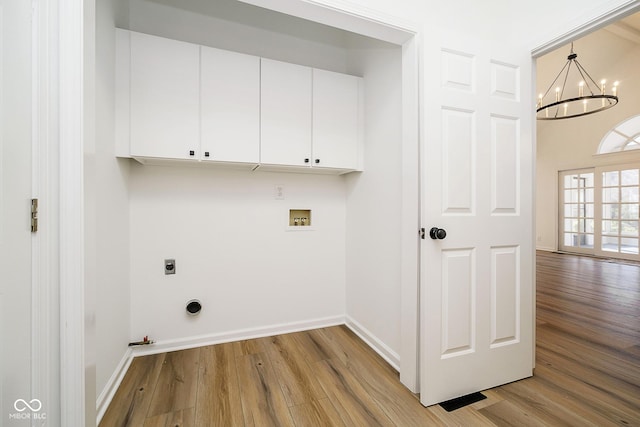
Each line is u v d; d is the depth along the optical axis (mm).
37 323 760
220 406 1344
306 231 2279
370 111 2023
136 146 1559
